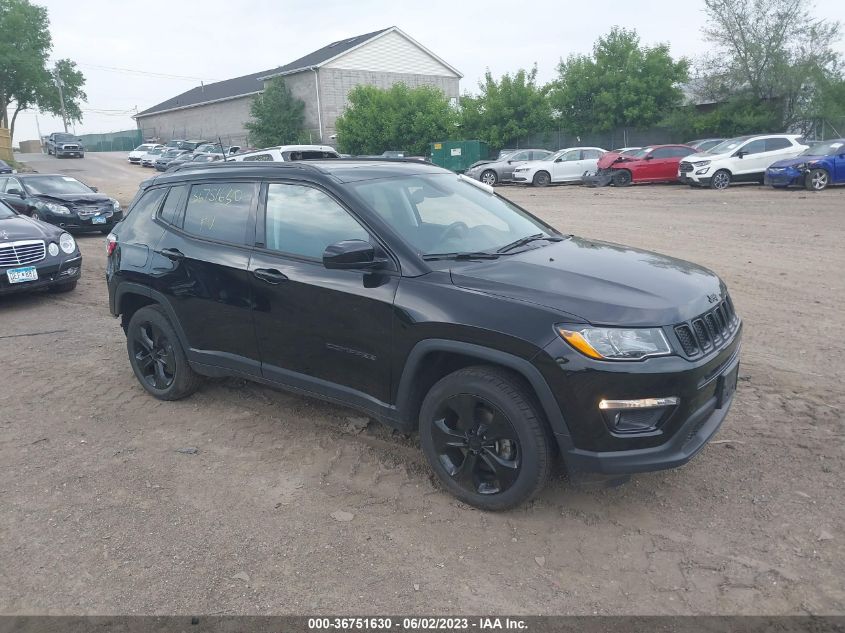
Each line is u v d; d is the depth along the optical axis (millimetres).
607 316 3139
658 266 3816
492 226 4277
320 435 4539
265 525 3510
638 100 33406
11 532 3496
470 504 3623
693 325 3268
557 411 3176
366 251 3584
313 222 4078
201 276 4547
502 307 3293
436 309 3449
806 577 3000
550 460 3357
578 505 3619
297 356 4148
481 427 3488
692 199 17875
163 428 4711
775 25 29688
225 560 3230
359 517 3566
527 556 3215
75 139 56469
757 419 4527
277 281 4094
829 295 7473
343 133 38594
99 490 3893
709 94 32156
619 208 16719
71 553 3311
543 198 20875
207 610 2902
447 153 35438
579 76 34656
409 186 4309
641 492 3723
